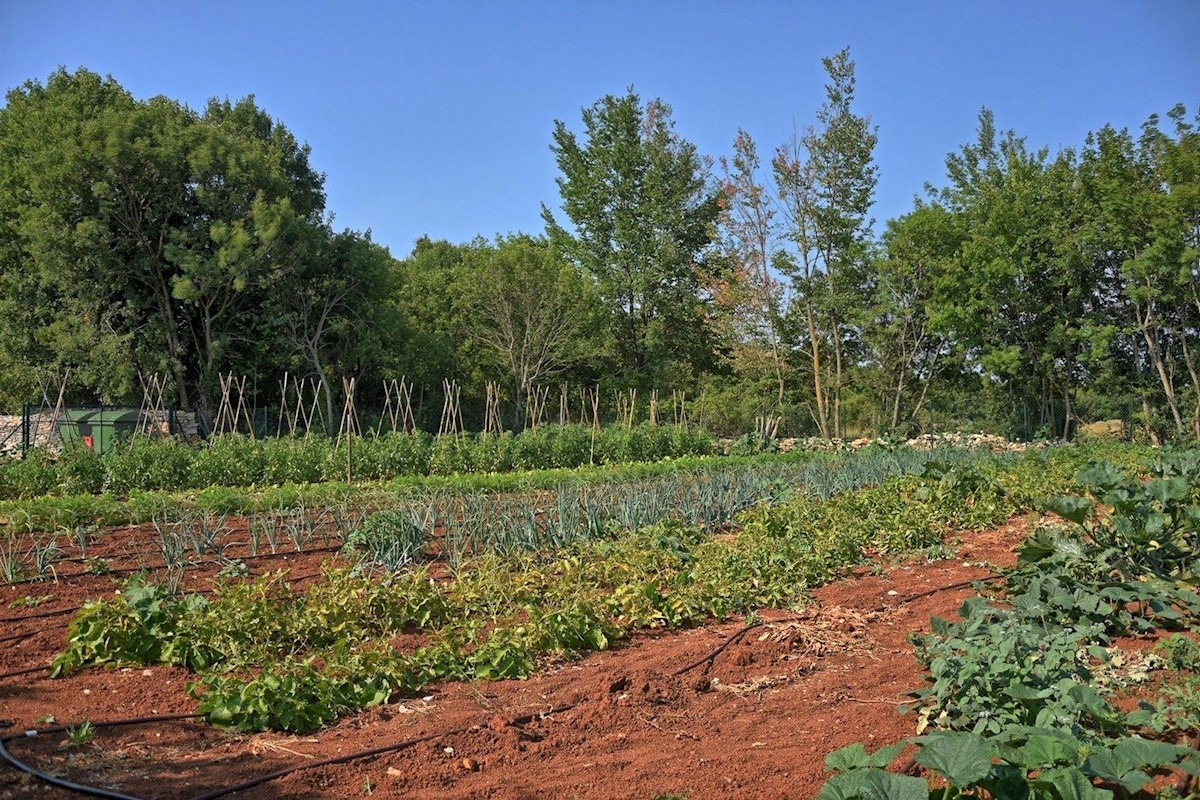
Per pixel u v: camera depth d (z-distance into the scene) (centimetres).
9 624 728
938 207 3088
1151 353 2680
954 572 913
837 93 3325
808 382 3709
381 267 3409
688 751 498
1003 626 518
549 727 534
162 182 2905
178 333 3077
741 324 3672
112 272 2858
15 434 2431
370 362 3462
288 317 3123
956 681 480
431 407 3900
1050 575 660
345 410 1898
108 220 2852
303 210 3525
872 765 386
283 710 530
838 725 522
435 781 462
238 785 449
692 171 4100
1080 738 425
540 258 3753
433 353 3675
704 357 4253
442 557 973
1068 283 2781
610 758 491
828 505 1184
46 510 1137
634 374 4062
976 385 3272
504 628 679
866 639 697
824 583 883
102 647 627
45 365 2903
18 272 2956
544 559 946
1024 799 362
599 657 680
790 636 700
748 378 3853
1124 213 2464
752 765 471
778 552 907
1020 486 1333
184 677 604
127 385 2784
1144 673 548
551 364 3891
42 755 476
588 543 968
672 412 3719
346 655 613
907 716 522
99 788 441
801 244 3434
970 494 1250
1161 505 774
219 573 824
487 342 3778
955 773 356
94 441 2295
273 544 1009
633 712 556
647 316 4212
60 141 2823
